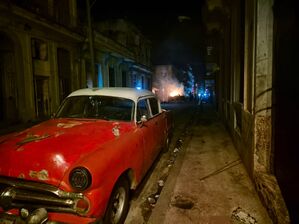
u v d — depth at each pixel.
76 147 2.75
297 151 2.89
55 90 14.80
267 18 3.72
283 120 3.35
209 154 6.21
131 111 4.00
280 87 3.49
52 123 3.81
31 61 12.89
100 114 4.12
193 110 21.45
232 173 4.80
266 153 3.91
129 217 3.39
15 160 2.59
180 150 6.68
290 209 2.90
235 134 6.70
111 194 2.80
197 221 3.13
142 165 3.81
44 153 2.60
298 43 2.90
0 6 10.24
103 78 22.14
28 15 11.80
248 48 4.68
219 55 14.40
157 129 5.10
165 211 3.38
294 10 3.01
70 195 2.38
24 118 12.44
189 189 4.09
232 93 7.71
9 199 2.48
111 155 2.77
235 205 3.53
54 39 14.73
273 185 3.44
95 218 2.42
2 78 12.23
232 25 7.80
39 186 2.43
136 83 33.53
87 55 18.89
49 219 2.42
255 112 3.92
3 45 12.08
